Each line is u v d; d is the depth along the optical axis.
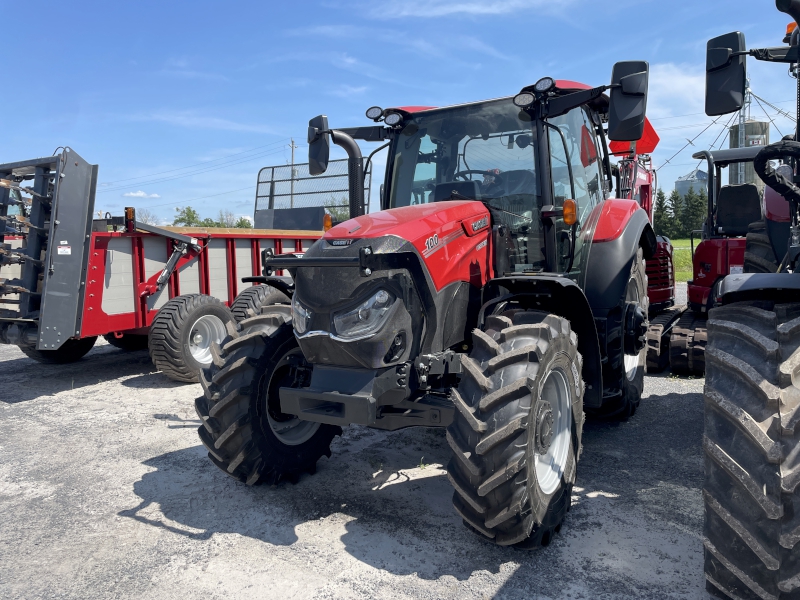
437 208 3.31
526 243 3.72
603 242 4.29
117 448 4.39
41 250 5.79
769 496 1.93
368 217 3.20
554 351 2.85
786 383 2.01
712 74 2.49
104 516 3.29
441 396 3.24
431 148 4.06
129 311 6.32
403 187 4.14
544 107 3.64
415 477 3.74
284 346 3.53
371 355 2.85
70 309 5.74
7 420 5.14
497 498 2.58
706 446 2.08
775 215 4.25
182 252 6.70
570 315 3.30
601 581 2.54
